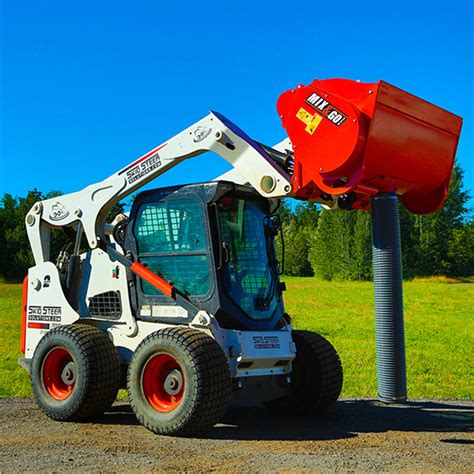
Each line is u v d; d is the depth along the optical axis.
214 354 5.76
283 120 6.28
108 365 6.61
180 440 5.65
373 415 7.14
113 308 7.07
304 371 6.97
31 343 7.68
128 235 7.03
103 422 6.67
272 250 7.04
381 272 6.46
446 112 6.66
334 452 5.14
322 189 6.05
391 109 6.01
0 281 51.12
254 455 5.03
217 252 6.41
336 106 5.93
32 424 6.54
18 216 56.78
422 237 54.50
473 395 10.20
